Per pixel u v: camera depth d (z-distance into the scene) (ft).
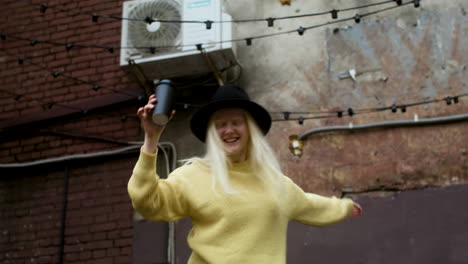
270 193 7.43
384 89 16.44
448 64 16.26
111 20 19.49
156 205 6.90
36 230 17.44
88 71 19.04
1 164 18.31
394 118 16.06
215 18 16.44
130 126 17.88
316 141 16.34
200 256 7.11
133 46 16.71
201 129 8.04
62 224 17.17
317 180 15.89
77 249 16.83
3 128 18.93
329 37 17.43
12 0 20.68
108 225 16.83
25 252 17.28
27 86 19.52
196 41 16.28
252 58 17.79
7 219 17.84
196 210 7.17
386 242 14.70
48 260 16.93
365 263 14.60
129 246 16.37
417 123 15.74
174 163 16.85
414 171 15.39
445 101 15.87
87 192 17.46
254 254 6.94
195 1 16.69
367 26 17.24
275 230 7.23
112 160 17.65
